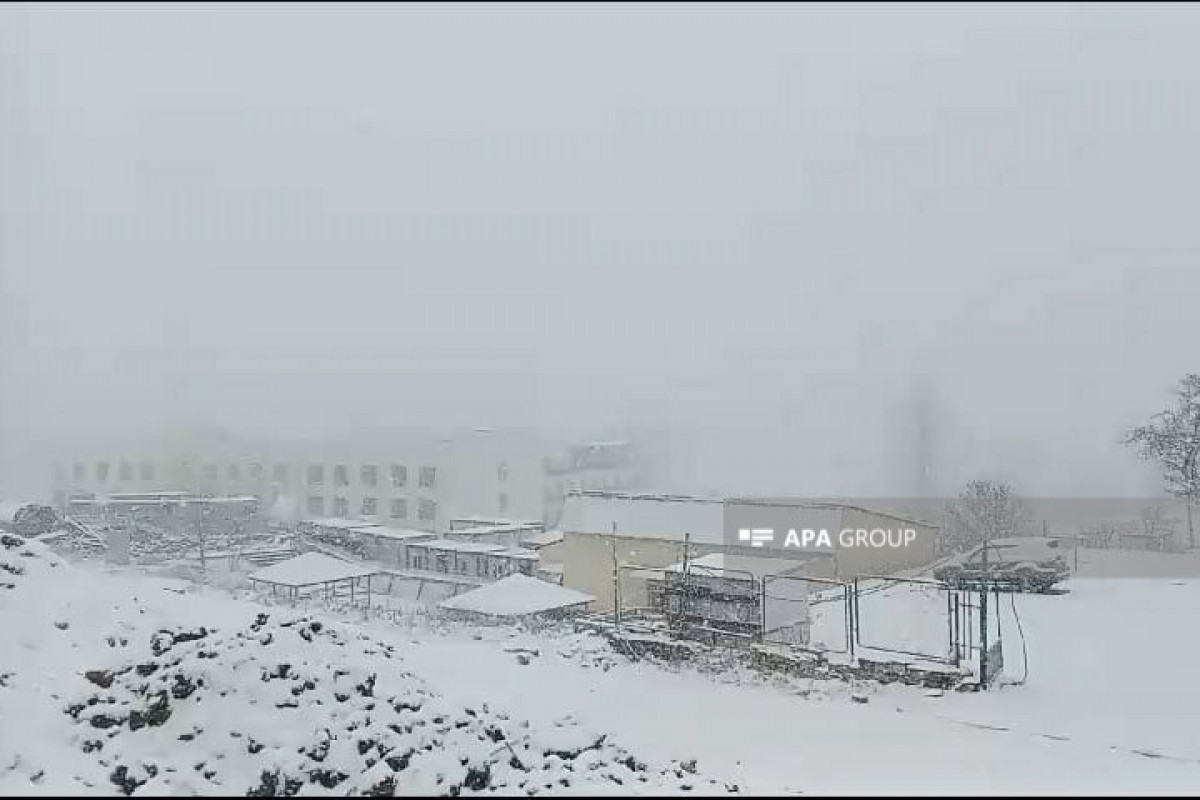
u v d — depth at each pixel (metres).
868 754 12.59
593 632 20.11
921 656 17.25
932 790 10.91
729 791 10.71
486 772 10.41
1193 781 11.28
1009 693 15.94
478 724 11.29
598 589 31.77
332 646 11.78
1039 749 12.80
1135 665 17.88
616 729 13.25
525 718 12.15
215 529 61.19
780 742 13.19
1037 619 22.42
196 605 15.62
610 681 16.67
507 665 17.02
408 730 10.65
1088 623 21.88
